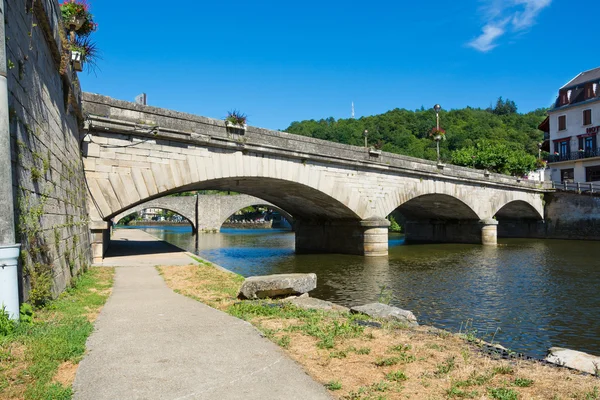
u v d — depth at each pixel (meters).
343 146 24.36
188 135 17.28
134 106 16.02
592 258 26.61
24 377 4.39
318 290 16.62
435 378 4.75
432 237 42.00
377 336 6.54
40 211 7.68
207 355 5.30
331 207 26.94
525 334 10.92
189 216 63.41
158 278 12.74
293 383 4.45
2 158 5.70
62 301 8.30
